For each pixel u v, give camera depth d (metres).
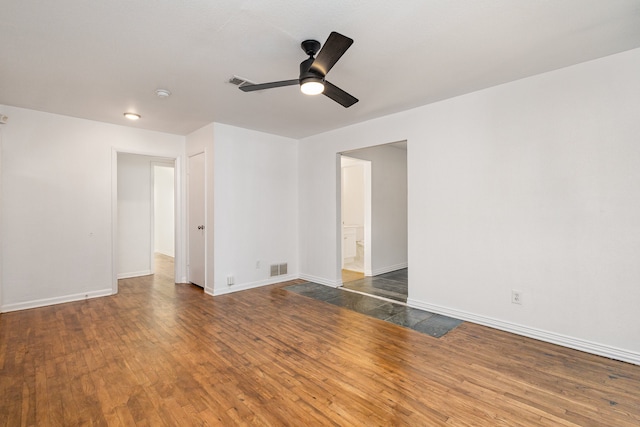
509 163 2.93
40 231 3.73
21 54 2.35
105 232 4.19
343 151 4.52
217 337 2.84
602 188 2.46
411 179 3.65
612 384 2.07
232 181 4.41
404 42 2.21
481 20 1.95
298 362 2.38
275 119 4.06
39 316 3.37
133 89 3.04
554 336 2.69
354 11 1.85
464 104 3.21
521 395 1.96
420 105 3.52
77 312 3.51
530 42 2.22
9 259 3.54
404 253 6.19
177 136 4.88
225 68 2.60
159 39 2.15
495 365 2.33
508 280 2.95
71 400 1.91
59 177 3.85
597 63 2.47
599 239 2.48
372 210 5.44
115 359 2.42
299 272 5.25
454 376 2.18
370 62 2.50
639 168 2.32
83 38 2.13
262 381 2.12
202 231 4.55
